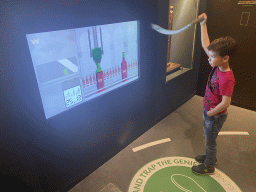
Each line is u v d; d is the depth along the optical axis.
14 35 1.21
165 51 2.68
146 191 1.94
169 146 2.58
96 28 1.77
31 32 1.28
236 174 2.11
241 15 3.00
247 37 3.05
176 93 3.35
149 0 2.14
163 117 3.24
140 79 2.44
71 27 1.50
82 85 1.81
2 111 1.27
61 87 1.62
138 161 2.33
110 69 2.05
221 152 2.44
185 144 2.61
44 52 1.43
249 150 2.46
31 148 1.51
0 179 1.38
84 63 1.77
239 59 3.25
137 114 2.62
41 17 1.30
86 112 1.87
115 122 2.29
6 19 1.15
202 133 2.82
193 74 3.67
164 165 2.26
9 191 1.46
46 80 1.50
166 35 2.59
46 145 1.62
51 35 1.44
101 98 1.99
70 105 1.74
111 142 2.33
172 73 3.29
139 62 2.33
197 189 1.95
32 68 1.34
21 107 1.36
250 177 2.07
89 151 2.07
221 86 1.55
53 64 1.51
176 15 3.31
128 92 2.33
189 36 3.32
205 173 2.08
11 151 1.39
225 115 1.75
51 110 1.60
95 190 1.97
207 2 3.25
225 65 1.55
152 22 2.29
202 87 3.90
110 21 1.79
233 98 3.56
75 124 1.80
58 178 1.83
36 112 1.46
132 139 2.68
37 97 1.43
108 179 2.09
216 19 3.27
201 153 2.44
